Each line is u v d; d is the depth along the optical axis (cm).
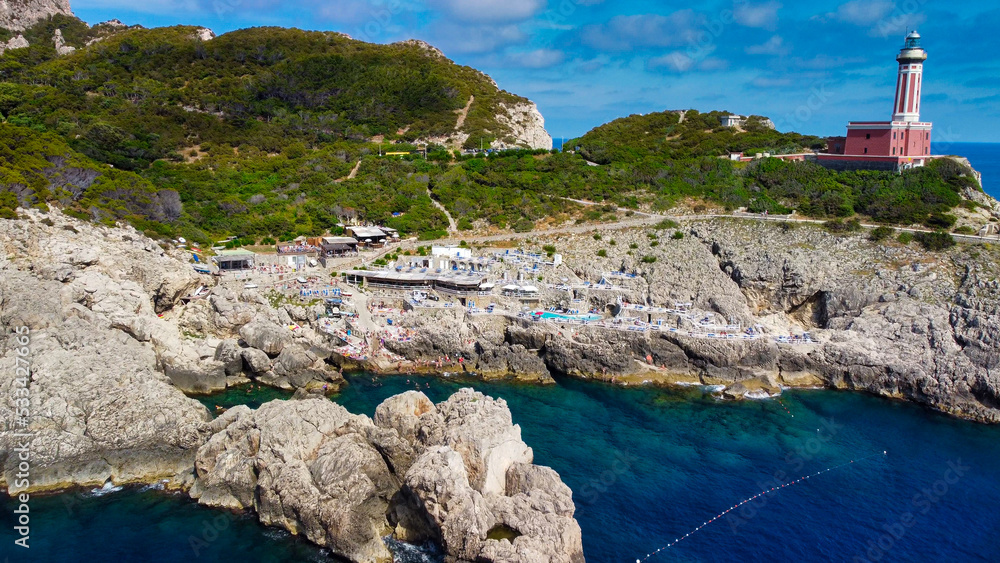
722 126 18938
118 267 9950
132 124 16100
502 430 6556
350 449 6378
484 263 12025
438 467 5881
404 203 14375
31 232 9625
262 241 12950
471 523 5628
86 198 11762
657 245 12469
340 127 18738
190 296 10475
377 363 9956
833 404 9281
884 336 9975
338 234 13450
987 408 8981
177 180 14325
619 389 9594
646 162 16088
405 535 6178
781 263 11256
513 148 18225
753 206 13675
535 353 10238
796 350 9981
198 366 9150
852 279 10944
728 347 9825
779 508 6806
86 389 7225
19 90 16438
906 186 13125
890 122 14088
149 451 7000
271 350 9438
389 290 11362
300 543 6094
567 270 11875
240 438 6731
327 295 11088
